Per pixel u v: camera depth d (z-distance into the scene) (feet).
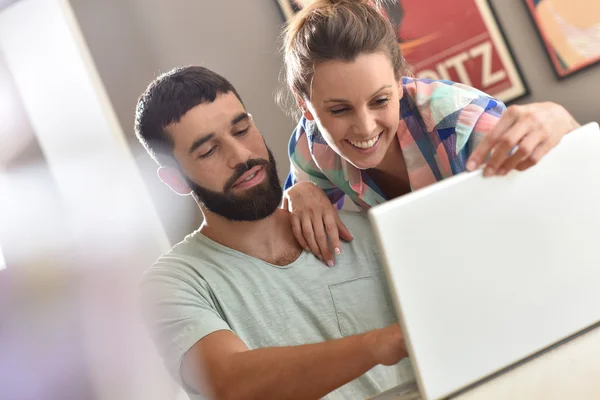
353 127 3.63
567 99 7.44
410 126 4.20
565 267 2.55
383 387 3.83
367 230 4.10
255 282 3.85
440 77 7.36
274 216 4.01
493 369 2.49
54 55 5.44
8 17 5.45
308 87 3.67
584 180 2.55
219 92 3.77
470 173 2.41
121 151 5.66
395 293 2.34
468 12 7.27
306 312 3.86
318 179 4.64
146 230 5.74
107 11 6.98
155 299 3.74
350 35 3.44
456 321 2.42
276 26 7.20
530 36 7.36
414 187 4.33
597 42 7.30
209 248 3.98
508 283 2.48
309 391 3.10
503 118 2.75
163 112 3.75
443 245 2.38
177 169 3.89
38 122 5.23
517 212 2.46
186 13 7.16
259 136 3.86
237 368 3.26
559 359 2.54
